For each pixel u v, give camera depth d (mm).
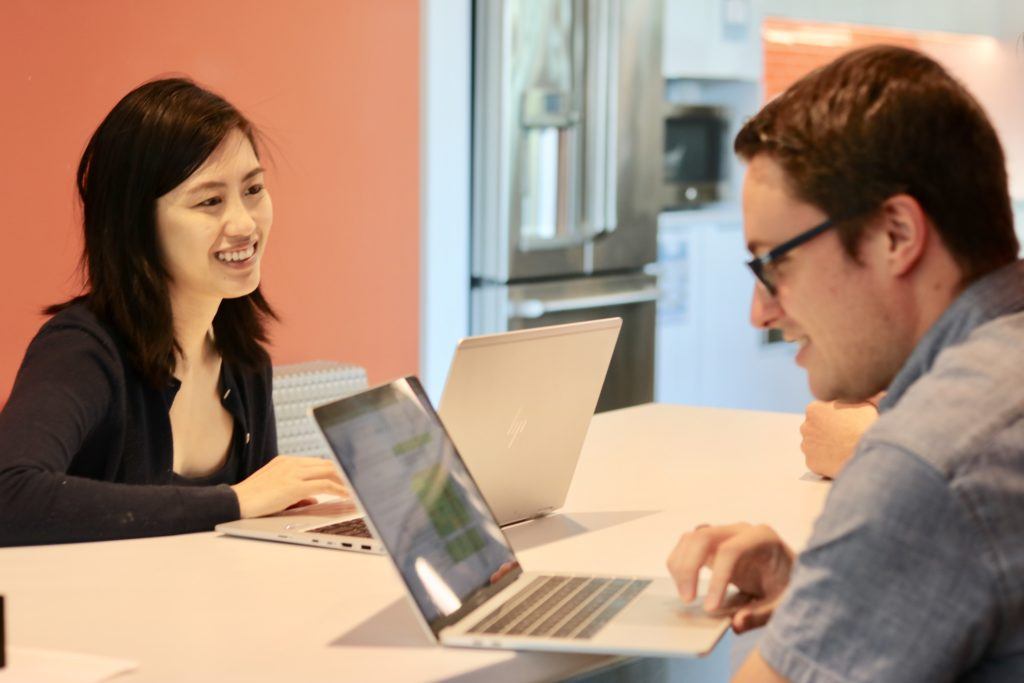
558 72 4316
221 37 3453
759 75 5781
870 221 1030
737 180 5742
